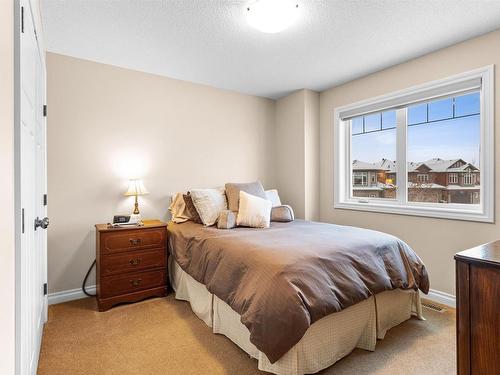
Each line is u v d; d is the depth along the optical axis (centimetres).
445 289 254
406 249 218
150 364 171
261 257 172
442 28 221
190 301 246
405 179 293
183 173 332
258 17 196
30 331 140
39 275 185
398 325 216
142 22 213
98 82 282
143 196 307
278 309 144
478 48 232
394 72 291
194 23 215
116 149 291
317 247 184
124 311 242
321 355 161
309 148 367
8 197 85
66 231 266
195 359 176
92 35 231
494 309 86
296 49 256
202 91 346
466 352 92
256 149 389
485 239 230
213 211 281
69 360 175
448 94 251
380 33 228
